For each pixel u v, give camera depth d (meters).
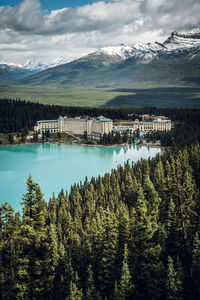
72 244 86.75
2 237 65.62
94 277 75.75
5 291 60.97
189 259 69.19
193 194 104.56
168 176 120.75
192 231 76.56
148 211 80.31
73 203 141.62
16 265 63.28
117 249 75.25
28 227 59.84
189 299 63.59
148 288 65.31
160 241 72.31
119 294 62.66
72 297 63.09
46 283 64.12
